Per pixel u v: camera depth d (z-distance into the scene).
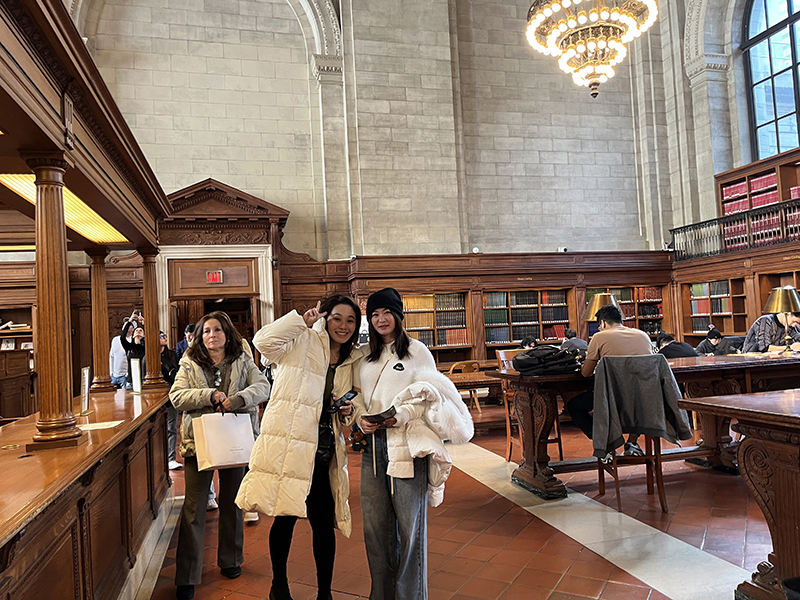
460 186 12.82
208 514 4.72
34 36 2.11
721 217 11.63
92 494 2.57
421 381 2.61
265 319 10.84
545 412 4.79
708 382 5.47
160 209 5.23
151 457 4.20
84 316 10.52
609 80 14.16
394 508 2.57
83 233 4.64
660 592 3.00
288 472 2.46
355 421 2.63
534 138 13.56
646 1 8.01
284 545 2.73
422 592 2.54
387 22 12.35
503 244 13.18
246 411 3.44
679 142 13.77
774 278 10.69
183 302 12.19
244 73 12.19
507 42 13.58
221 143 11.98
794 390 3.29
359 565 3.58
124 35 11.59
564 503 4.59
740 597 2.88
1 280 10.10
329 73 12.27
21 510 1.62
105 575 2.79
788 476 2.70
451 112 12.57
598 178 13.86
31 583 1.86
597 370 4.32
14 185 3.26
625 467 5.67
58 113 2.45
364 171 12.05
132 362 4.87
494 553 3.65
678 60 13.73
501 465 5.99
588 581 3.17
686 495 4.64
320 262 11.56
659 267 12.66
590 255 12.33
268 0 12.40
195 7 11.98
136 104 11.58
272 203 11.75
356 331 2.77
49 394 2.54
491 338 11.84
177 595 3.18
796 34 11.98
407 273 11.32
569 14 8.34
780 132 12.37
